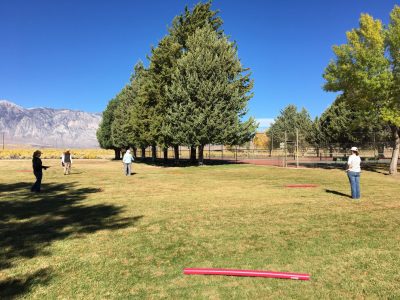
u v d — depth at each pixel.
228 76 34.56
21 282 5.71
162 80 37.56
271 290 5.34
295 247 7.34
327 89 26.19
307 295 5.15
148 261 6.66
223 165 35.19
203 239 8.04
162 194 15.61
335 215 10.41
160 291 5.35
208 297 5.13
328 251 7.05
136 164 43.34
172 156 67.31
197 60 32.81
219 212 11.15
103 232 8.81
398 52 23.09
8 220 10.30
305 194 14.97
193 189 17.33
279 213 10.83
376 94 23.80
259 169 30.08
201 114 32.09
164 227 9.27
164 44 37.84
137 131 42.50
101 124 65.12
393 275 5.81
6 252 7.23
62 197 15.01
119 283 5.65
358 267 6.19
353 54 24.36
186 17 38.03
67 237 8.36
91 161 55.34
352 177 13.58
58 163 46.12
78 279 5.82
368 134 46.31
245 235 8.30
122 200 13.96
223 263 6.50
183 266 6.39
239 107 33.88
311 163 38.00
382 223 9.32
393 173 24.42
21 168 36.12
